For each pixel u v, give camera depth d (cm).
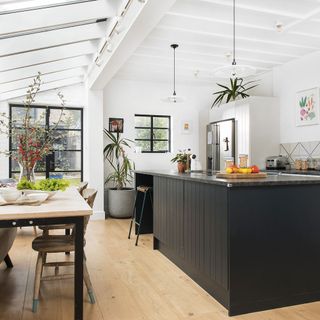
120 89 677
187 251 314
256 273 247
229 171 294
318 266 268
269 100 597
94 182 609
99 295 271
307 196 266
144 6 278
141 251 403
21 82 529
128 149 682
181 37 464
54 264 258
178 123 720
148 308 249
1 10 308
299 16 405
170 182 362
